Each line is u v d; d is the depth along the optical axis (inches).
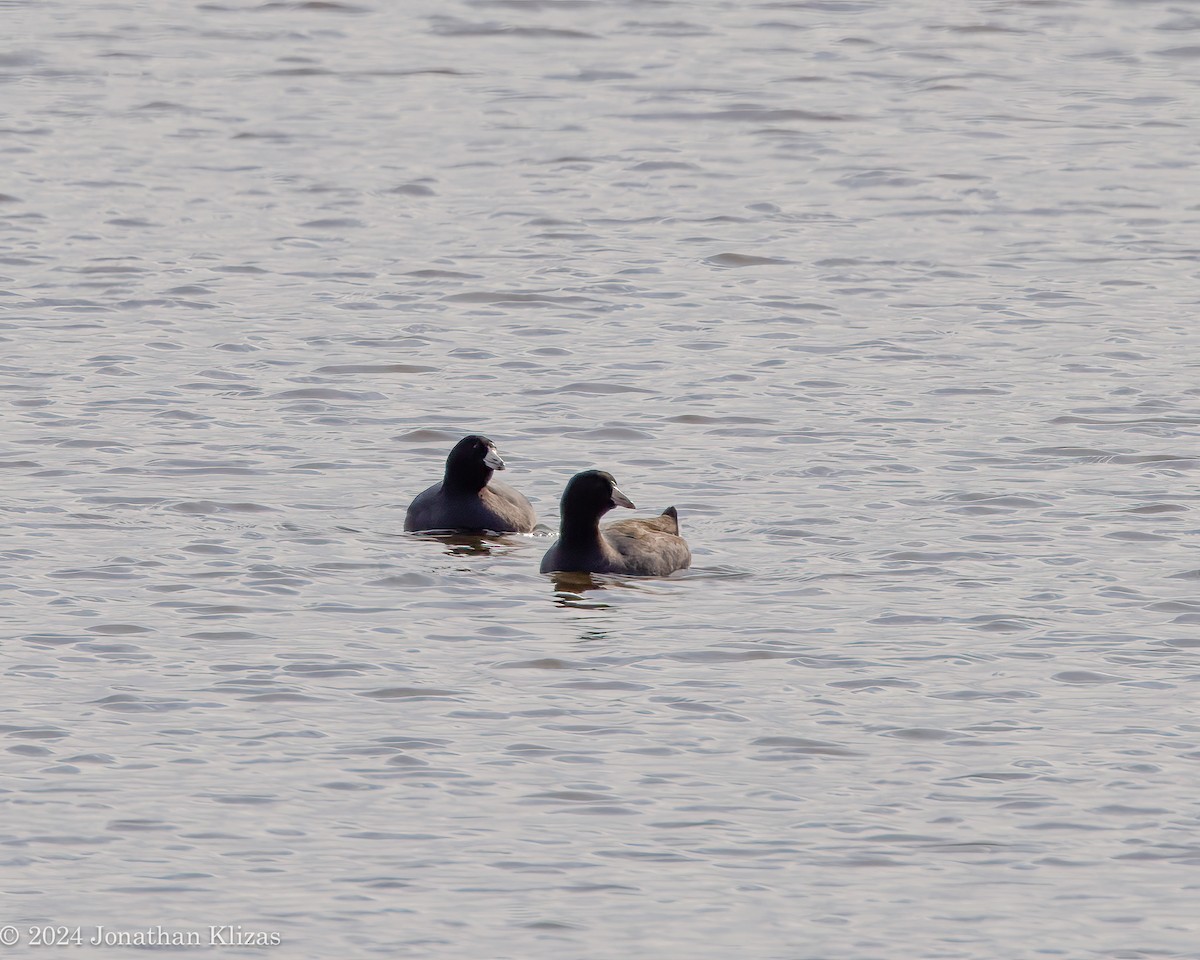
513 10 2273.6
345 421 1049.5
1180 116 1857.8
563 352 1182.9
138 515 889.5
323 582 809.5
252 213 1524.4
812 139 1776.6
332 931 529.0
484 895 549.0
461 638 745.6
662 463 981.8
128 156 1686.8
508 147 1739.7
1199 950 522.6
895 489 936.9
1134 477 952.3
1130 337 1214.3
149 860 565.3
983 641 741.9
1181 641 740.0
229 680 697.6
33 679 693.9
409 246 1439.5
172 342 1190.9
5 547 838.5
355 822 591.2
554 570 827.4
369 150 1722.4
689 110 1867.6
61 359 1147.9
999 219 1525.6
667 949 522.3
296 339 1203.2
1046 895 551.2
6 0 2315.5
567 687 696.4
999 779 622.8
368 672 707.4
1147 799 608.4
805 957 519.2
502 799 606.9
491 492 903.7
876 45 2132.1
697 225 1504.7
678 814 598.5
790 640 744.3
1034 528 878.4
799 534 876.0
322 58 2063.2
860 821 594.2
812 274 1373.0
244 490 932.0
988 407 1071.6
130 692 683.4
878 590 800.9
